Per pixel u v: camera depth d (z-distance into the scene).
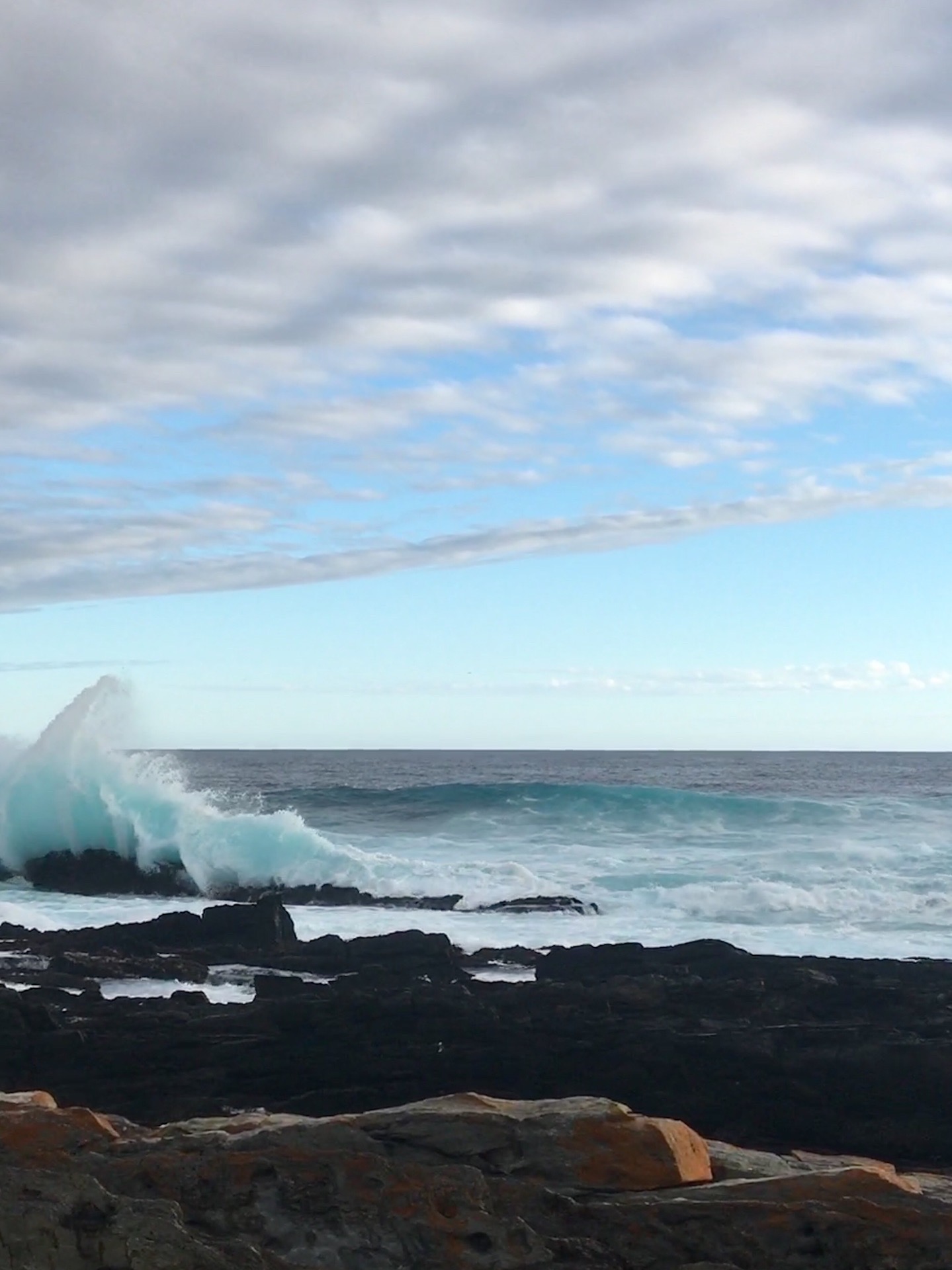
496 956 21.67
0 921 27.73
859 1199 8.40
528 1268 8.21
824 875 32.47
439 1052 14.52
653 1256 8.28
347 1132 8.97
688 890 29.28
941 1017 16.03
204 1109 13.80
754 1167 9.02
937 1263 8.11
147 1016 15.83
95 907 30.83
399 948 20.95
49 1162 9.00
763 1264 8.20
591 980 18.44
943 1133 13.40
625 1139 8.74
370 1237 8.39
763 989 16.78
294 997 17.03
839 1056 13.97
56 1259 8.38
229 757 199.00
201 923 22.88
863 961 18.73
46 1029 15.00
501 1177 8.66
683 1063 14.21
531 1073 14.30
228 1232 8.49
